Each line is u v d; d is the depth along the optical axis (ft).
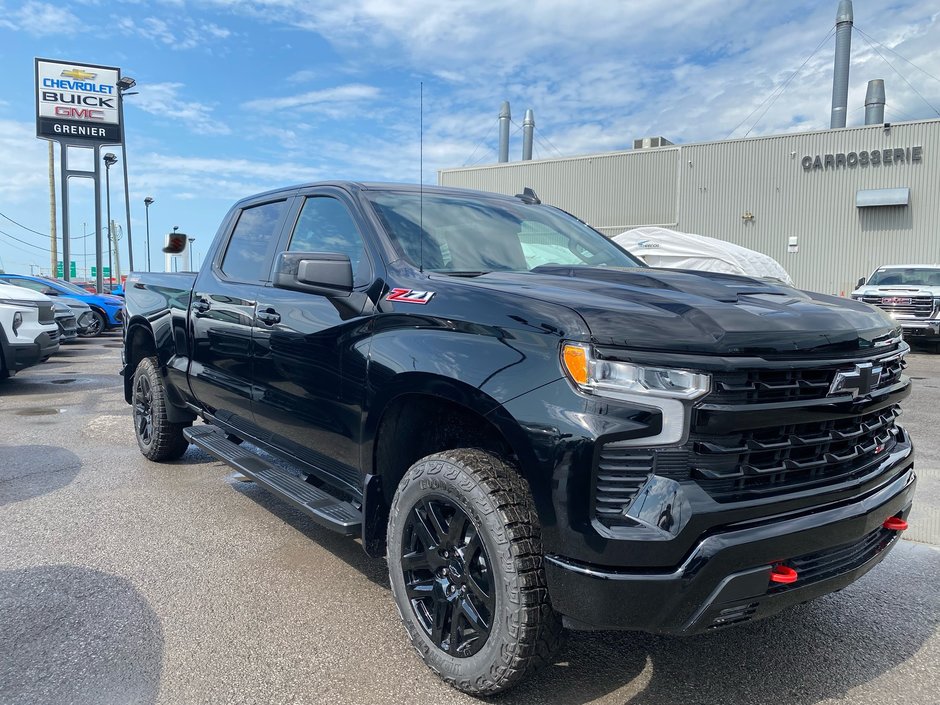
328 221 11.93
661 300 7.86
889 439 9.23
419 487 8.58
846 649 9.47
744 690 8.46
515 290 8.35
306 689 8.29
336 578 11.41
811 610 10.67
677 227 87.10
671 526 6.77
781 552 7.27
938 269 55.62
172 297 16.38
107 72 99.86
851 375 7.78
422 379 8.47
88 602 10.43
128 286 19.16
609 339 7.03
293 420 11.41
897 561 12.64
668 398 6.89
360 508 10.45
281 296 11.96
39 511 14.46
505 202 13.15
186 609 10.26
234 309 13.33
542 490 7.18
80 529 13.46
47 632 9.52
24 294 31.12
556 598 7.27
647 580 6.82
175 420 17.31
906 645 9.61
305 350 10.91
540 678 8.63
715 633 9.88
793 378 7.42
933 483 17.11
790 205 80.64
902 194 73.41
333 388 10.23
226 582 11.19
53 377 35.45
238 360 13.10
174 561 12.00
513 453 8.24
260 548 12.63
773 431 7.40
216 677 8.50
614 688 8.45
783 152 80.69
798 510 7.51
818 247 79.46
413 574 8.90
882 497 8.41
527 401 7.36
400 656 9.07
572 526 7.00
